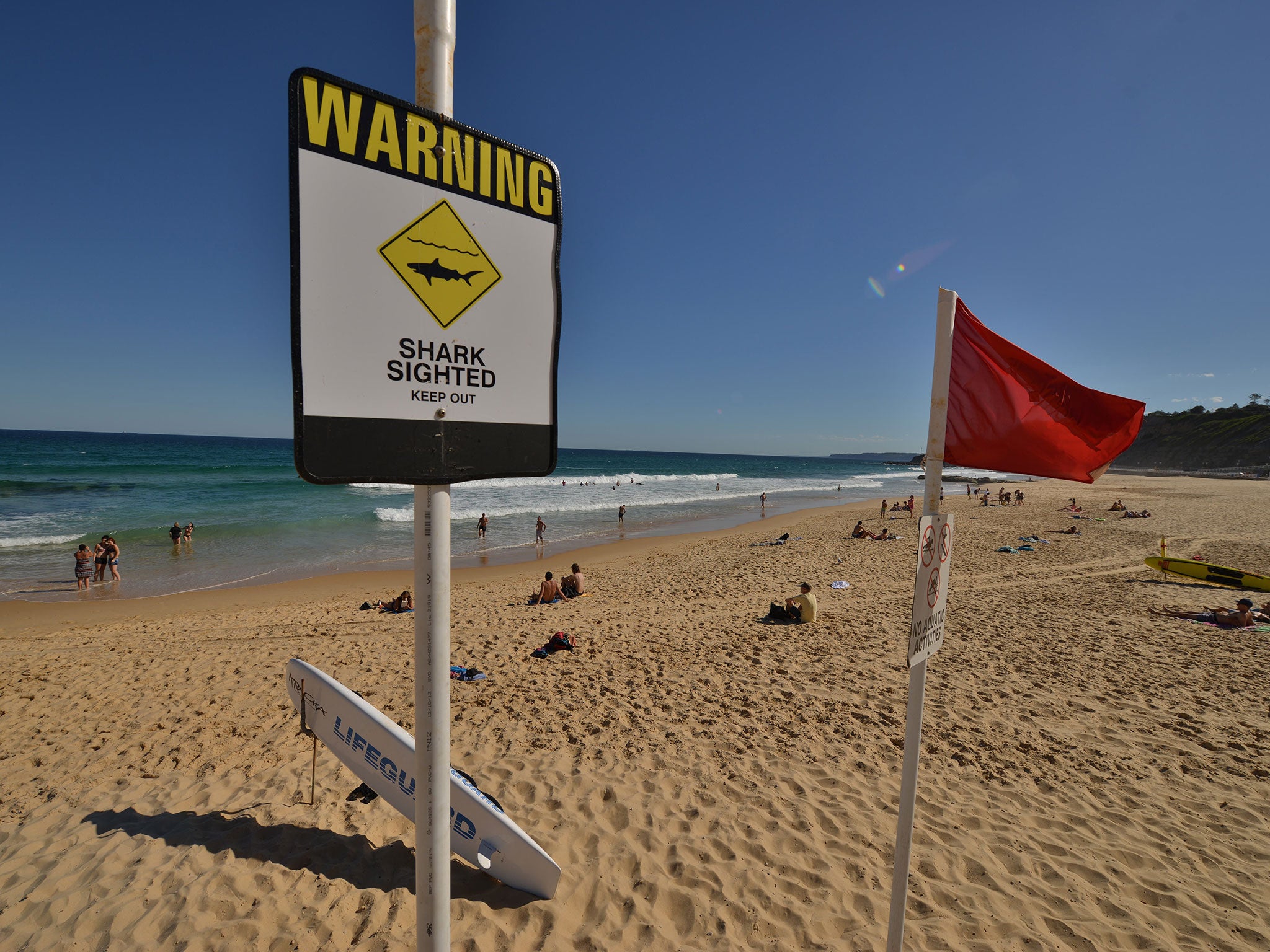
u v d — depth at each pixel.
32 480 37.00
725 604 11.98
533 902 3.73
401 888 3.74
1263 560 16.28
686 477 70.25
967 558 16.97
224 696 6.86
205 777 5.04
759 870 4.01
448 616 1.65
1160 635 9.39
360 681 7.44
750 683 7.34
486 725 6.14
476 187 1.64
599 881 3.90
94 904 3.55
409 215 1.51
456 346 1.61
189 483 37.00
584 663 8.04
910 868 4.07
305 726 4.80
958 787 5.08
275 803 4.61
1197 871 4.09
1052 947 3.43
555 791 4.92
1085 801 4.89
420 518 1.60
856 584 14.19
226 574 16.39
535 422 1.82
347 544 20.97
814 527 27.81
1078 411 2.63
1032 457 2.69
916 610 2.41
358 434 1.44
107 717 6.28
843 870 4.03
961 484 69.00
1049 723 6.30
